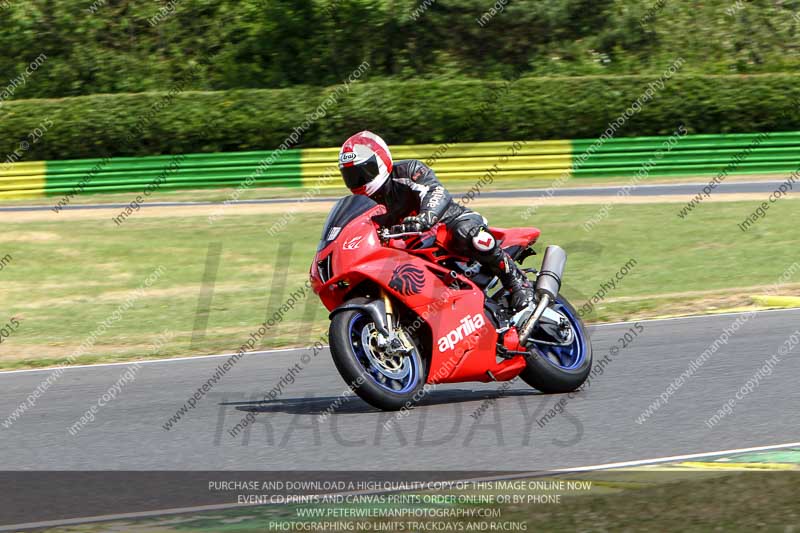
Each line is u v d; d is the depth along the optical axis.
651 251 34.47
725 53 70.88
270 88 67.31
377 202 15.60
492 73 67.94
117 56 68.88
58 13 68.56
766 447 12.68
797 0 73.81
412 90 60.06
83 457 13.34
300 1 68.38
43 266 34.12
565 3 68.44
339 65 68.38
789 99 61.16
